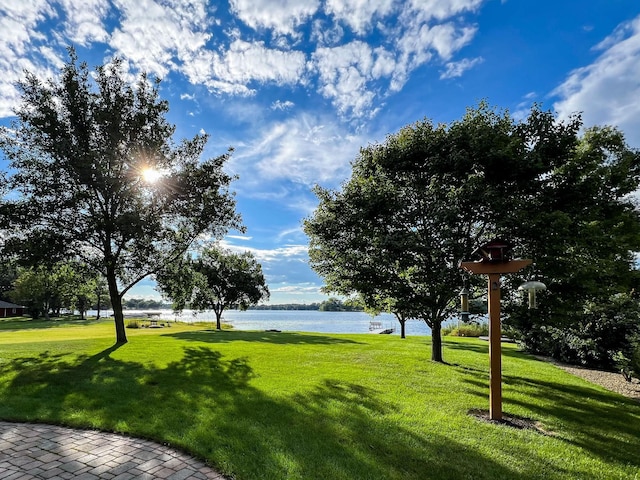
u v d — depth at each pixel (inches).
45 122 464.8
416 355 465.4
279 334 804.6
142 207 497.4
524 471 151.2
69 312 2819.9
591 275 317.7
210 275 1187.9
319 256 458.6
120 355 401.7
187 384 275.9
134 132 509.0
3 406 218.8
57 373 305.4
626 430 211.2
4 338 599.8
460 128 383.6
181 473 139.7
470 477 143.9
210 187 556.7
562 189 347.6
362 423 198.8
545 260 317.4
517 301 361.4
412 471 146.7
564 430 207.2
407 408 229.9
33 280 1781.5
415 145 402.6
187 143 565.0
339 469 145.6
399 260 372.5
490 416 219.8
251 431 182.1
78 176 458.3
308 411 216.7
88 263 521.3
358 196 408.5
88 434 179.6
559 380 360.8
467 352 515.5
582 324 472.7
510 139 354.3
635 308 454.9
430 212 365.1
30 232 462.6
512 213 325.7
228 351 456.8
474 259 360.8
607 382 379.6
